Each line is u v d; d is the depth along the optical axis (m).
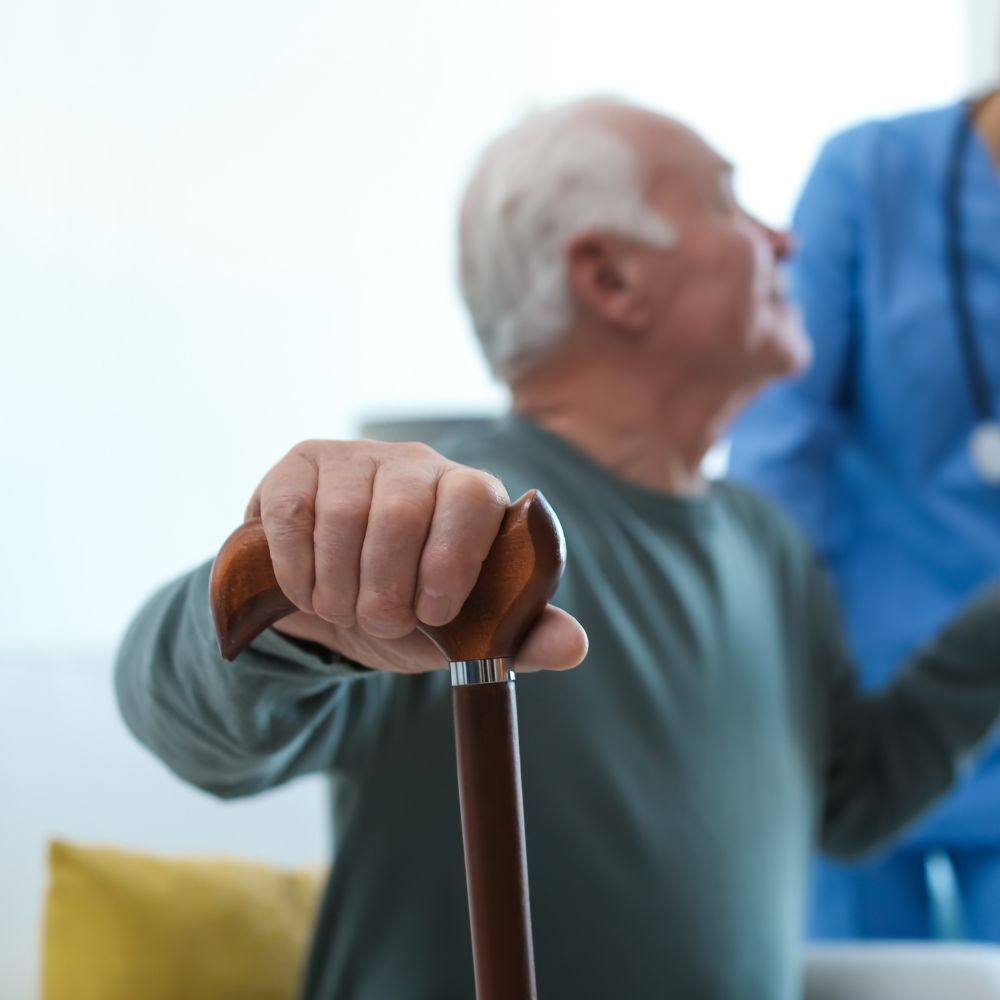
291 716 0.77
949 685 1.45
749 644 1.30
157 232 3.16
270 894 1.51
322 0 3.35
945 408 1.82
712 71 3.61
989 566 1.77
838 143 1.93
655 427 1.32
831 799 1.50
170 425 3.12
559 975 1.09
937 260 1.85
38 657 1.65
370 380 3.34
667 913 1.13
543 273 1.31
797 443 1.84
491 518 0.51
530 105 1.49
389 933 1.06
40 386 3.01
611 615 1.18
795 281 1.91
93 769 1.63
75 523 3.01
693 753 1.20
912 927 1.80
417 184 3.40
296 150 3.31
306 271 3.31
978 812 1.72
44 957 1.42
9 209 3.04
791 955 1.27
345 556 0.52
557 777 1.11
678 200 1.31
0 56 3.08
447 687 1.05
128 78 3.17
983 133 1.88
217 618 0.54
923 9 3.62
